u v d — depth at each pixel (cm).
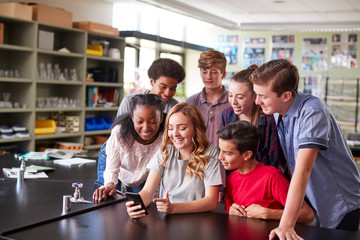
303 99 184
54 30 584
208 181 195
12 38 543
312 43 937
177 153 203
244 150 189
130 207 177
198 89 931
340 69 924
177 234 156
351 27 820
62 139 618
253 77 179
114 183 222
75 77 590
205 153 198
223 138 190
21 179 249
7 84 552
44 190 231
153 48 802
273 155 221
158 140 230
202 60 296
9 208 190
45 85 602
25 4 536
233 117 245
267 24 884
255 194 194
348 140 625
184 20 873
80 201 199
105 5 675
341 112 805
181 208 184
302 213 184
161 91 282
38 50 529
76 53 580
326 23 840
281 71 172
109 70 646
